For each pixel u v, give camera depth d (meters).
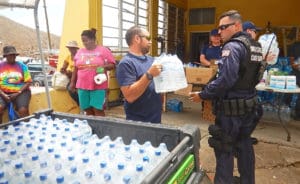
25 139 1.48
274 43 4.22
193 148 1.42
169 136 1.51
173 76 1.92
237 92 2.32
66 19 5.51
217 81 2.27
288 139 4.18
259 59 2.34
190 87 5.08
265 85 4.20
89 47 3.89
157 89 1.95
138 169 1.12
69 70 4.66
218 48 5.28
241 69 2.26
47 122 1.76
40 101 4.28
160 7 8.83
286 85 3.95
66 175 1.11
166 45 9.45
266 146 3.98
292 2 9.04
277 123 5.12
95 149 1.36
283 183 2.97
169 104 6.19
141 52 2.09
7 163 1.20
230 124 2.36
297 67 5.30
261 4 9.51
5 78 3.78
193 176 1.37
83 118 1.80
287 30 8.84
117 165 1.16
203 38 10.77
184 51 10.82
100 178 1.10
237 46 2.22
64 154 1.30
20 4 2.38
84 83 3.87
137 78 1.99
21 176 1.11
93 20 5.55
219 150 2.42
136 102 2.06
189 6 10.73
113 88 6.31
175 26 10.05
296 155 3.67
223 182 2.38
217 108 2.42
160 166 1.04
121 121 1.67
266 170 3.26
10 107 3.79
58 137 1.52
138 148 1.37
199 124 5.05
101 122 1.72
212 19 10.40
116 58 6.44
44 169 1.16
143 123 1.62
